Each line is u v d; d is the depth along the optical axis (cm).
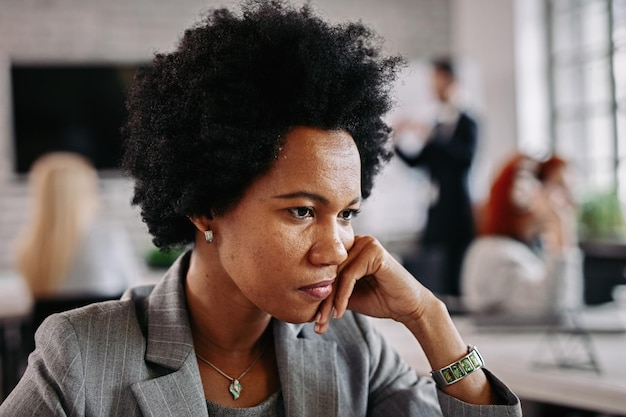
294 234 82
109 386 87
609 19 468
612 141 470
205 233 88
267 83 82
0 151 502
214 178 82
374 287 103
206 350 95
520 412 99
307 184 81
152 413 87
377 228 546
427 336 103
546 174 253
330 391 99
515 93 523
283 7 91
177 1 529
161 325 94
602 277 259
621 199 459
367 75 87
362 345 107
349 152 85
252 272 83
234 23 87
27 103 505
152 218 95
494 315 213
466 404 100
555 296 228
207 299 93
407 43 575
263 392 97
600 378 159
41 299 262
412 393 107
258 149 81
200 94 84
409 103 532
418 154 492
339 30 89
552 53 516
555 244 251
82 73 514
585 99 492
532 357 180
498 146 539
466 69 545
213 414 92
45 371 87
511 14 522
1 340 285
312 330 105
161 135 88
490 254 240
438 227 480
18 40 505
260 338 100
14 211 504
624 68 458
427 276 351
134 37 524
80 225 306
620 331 203
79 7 514
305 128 82
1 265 498
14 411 84
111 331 91
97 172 516
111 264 312
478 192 544
